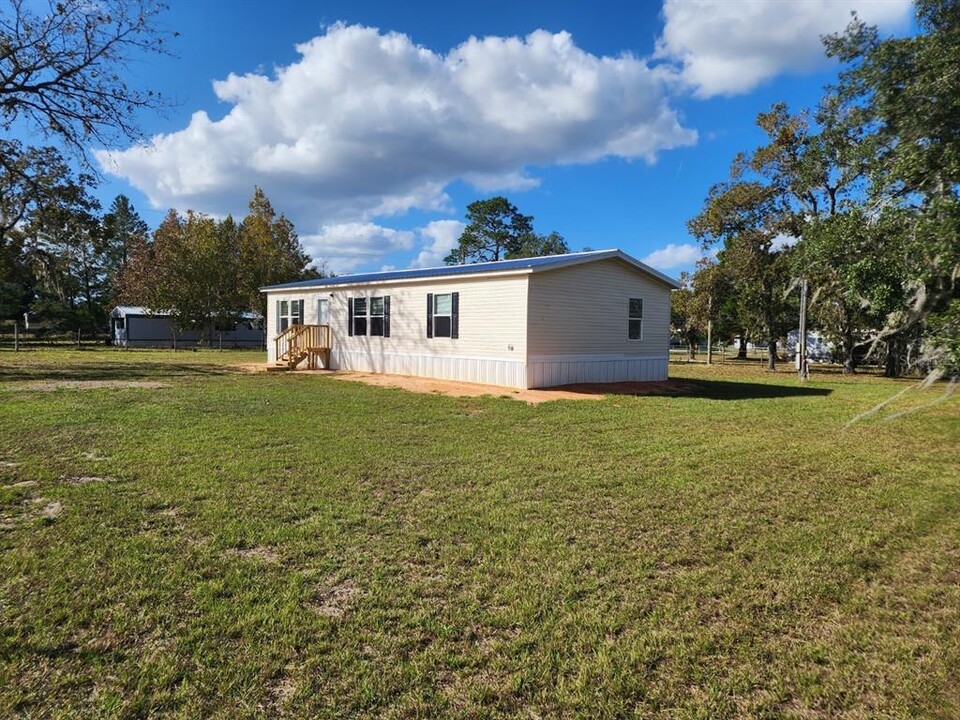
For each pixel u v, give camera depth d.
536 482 5.61
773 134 21.84
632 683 2.53
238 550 3.88
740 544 4.13
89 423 8.38
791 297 22.75
